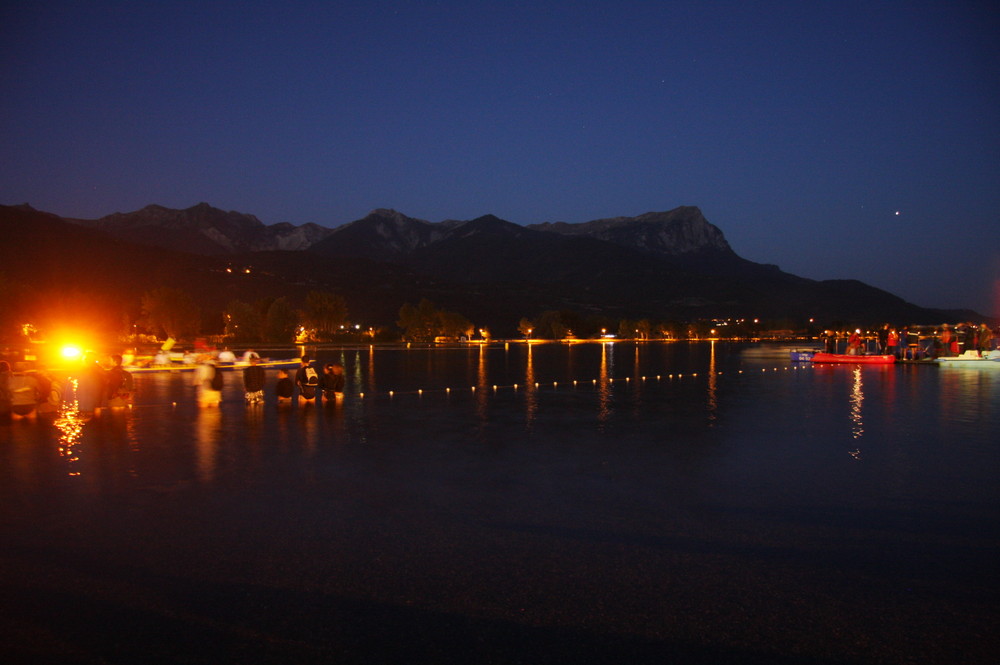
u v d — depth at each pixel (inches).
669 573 238.7
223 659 178.1
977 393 889.5
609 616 204.2
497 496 346.3
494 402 807.7
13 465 422.6
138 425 603.8
